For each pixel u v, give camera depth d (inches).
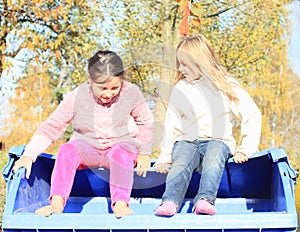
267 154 105.3
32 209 102.0
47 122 106.1
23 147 103.1
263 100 465.1
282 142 486.6
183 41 114.9
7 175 96.1
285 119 496.7
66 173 100.0
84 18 311.9
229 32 340.5
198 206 92.8
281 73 467.8
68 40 322.3
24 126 434.6
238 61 342.6
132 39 297.3
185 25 177.3
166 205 85.0
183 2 177.8
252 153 104.9
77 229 80.7
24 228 81.2
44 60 330.3
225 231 80.2
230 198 120.3
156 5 295.0
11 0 297.7
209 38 324.2
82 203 120.7
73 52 318.7
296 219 80.5
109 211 120.0
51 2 315.3
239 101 108.7
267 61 365.1
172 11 233.8
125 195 97.2
